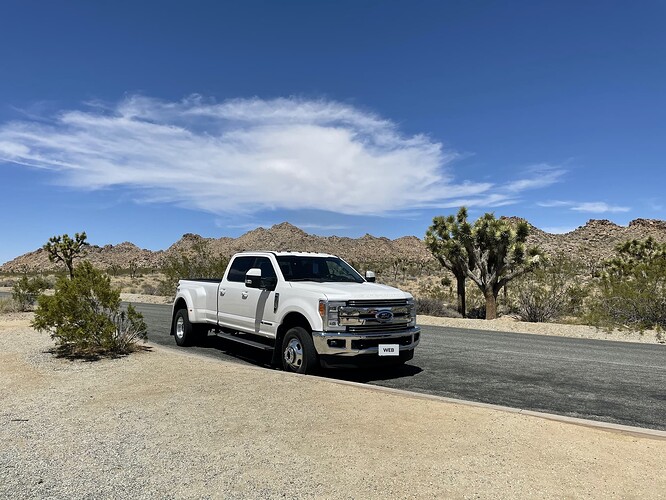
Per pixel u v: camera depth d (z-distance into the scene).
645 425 6.04
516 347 12.48
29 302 21.97
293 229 131.00
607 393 7.61
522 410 6.27
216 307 10.85
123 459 4.68
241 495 3.95
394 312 8.41
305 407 6.21
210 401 6.50
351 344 7.97
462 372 9.12
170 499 3.90
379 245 138.75
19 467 4.54
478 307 25.61
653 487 4.06
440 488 4.03
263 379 7.70
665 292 17.41
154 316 19.42
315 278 9.49
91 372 8.37
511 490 3.99
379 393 6.96
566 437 5.22
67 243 34.50
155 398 6.70
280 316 8.81
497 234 21.19
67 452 4.87
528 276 22.42
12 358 9.56
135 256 139.50
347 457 4.64
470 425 5.58
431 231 23.75
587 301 20.80
